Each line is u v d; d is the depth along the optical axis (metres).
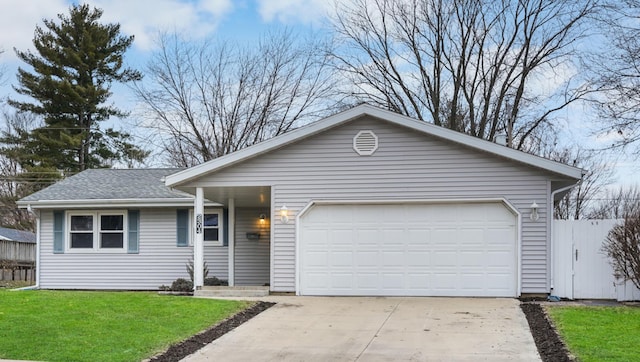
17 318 9.72
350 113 13.54
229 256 16.64
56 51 34.94
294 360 7.95
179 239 18.47
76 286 18.66
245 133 32.38
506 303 12.24
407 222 13.66
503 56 27.38
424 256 13.54
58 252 18.77
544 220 12.99
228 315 10.94
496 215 13.31
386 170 13.62
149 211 18.67
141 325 9.68
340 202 13.73
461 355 8.06
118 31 36.69
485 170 13.27
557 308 11.36
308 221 13.94
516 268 13.12
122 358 7.75
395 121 13.39
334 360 7.92
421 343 8.81
